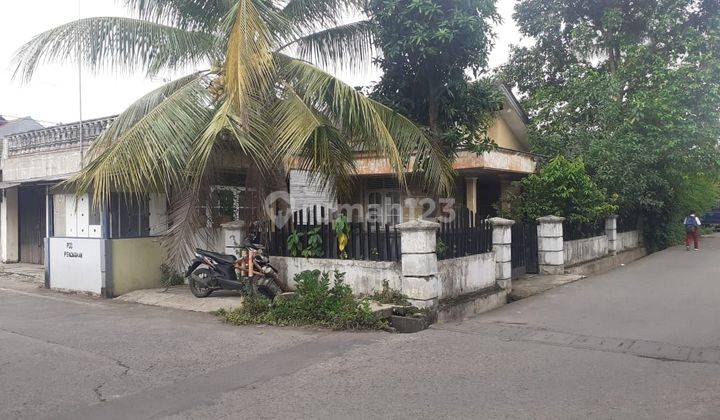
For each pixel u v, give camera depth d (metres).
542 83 20.02
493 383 5.20
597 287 10.84
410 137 9.53
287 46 10.11
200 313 8.88
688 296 9.62
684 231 22.98
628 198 17.28
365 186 15.76
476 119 11.66
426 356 6.15
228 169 10.48
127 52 9.70
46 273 11.79
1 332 7.59
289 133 8.28
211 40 9.99
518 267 12.15
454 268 8.84
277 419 4.46
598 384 5.11
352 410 4.61
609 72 19.19
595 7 18.95
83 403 4.88
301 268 9.16
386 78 11.05
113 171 8.14
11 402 4.91
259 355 6.35
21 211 15.45
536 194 13.62
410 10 9.77
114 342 6.99
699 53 17.06
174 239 9.86
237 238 10.11
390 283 8.20
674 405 4.55
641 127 17.33
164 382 5.45
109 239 10.51
